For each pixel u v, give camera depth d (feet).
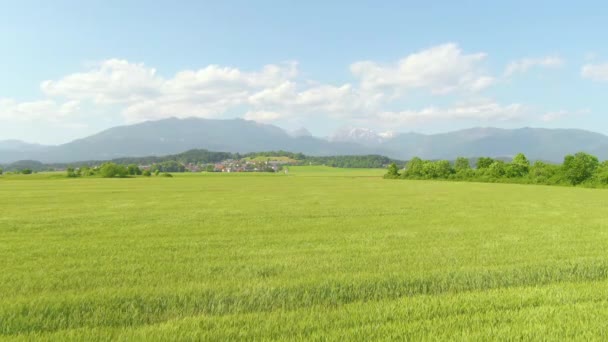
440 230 55.11
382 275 27.30
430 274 27.71
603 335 17.95
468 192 163.32
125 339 17.21
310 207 92.79
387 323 19.25
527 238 47.80
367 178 384.47
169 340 17.15
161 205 98.84
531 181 265.34
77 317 19.97
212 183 254.27
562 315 20.48
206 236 49.47
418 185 233.76
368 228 57.26
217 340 17.29
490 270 29.04
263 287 24.29
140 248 40.86
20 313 20.10
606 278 29.09
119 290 23.79
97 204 101.86
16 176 386.93
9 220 67.00
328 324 19.06
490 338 17.60
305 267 31.07
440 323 19.34
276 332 18.02
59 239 47.29
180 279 27.45
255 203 105.09
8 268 31.07
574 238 47.78
